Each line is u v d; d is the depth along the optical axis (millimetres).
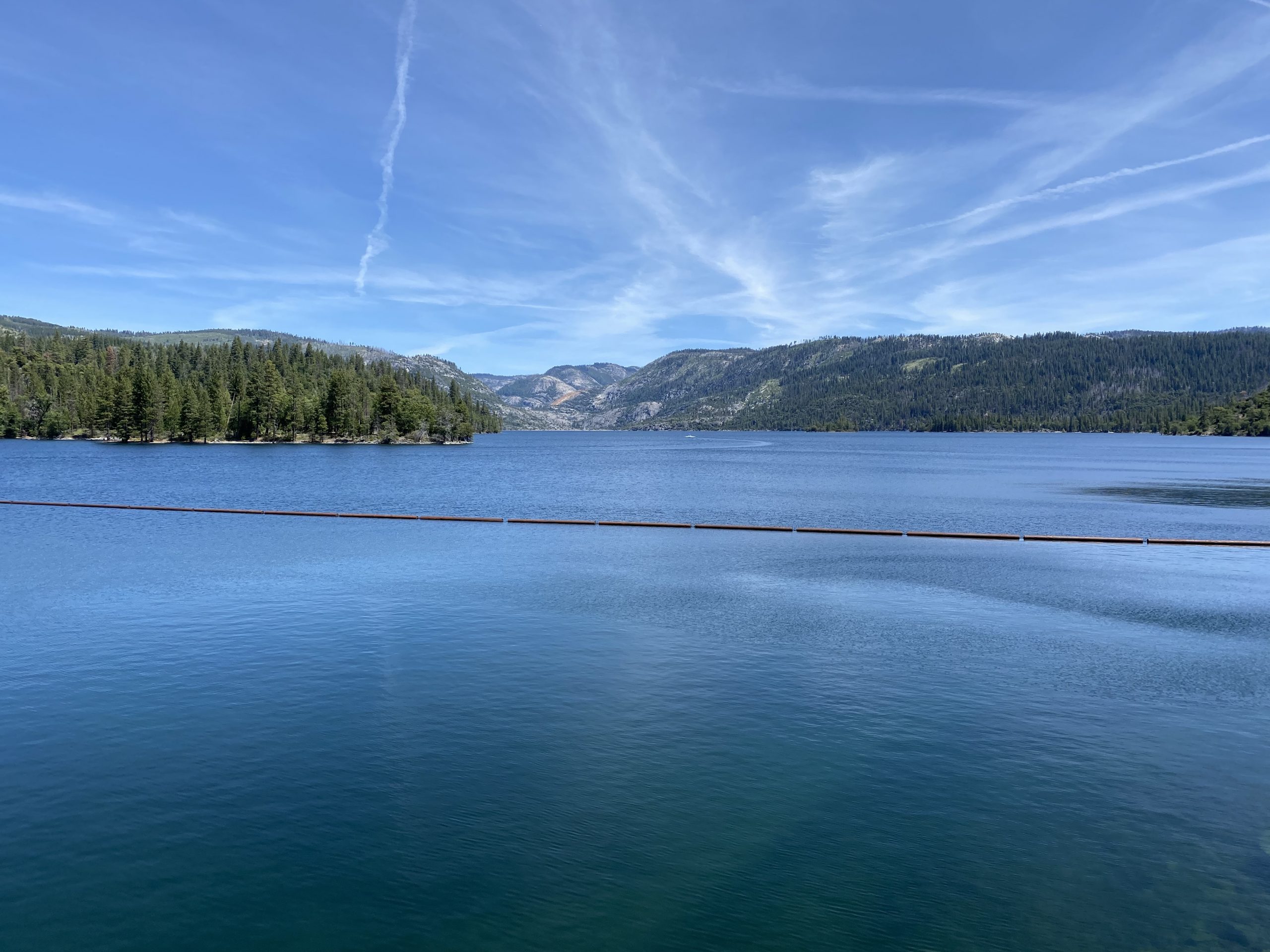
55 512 75062
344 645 29016
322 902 13758
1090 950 12672
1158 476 132125
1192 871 14891
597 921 13297
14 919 13273
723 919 13375
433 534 60844
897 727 21438
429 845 15484
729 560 49031
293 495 96750
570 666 26594
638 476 135125
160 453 189375
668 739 20531
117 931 13016
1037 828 16312
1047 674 26141
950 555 51656
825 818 16625
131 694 23609
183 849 15320
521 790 17688
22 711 22250
